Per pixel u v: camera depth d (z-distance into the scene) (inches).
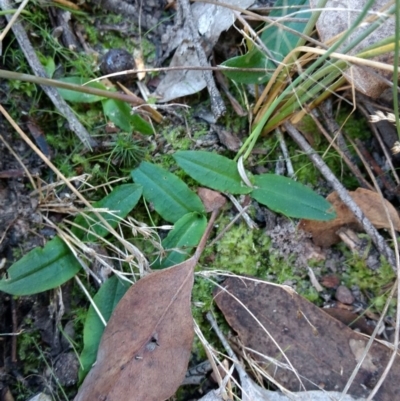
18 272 7.2
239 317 7.5
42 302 7.7
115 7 9.0
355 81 7.5
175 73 8.7
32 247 7.7
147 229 7.7
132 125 8.2
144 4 9.0
